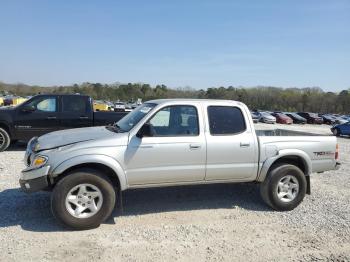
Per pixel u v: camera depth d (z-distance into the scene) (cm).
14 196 614
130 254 416
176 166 538
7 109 1080
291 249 446
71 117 1116
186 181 552
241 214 571
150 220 530
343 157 1322
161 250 429
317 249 448
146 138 523
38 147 506
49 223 501
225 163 564
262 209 599
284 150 595
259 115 4884
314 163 620
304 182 601
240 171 575
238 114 585
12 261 389
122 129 549
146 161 520
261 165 585
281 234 493
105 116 1152
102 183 488
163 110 543
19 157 974
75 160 481
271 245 455
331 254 435
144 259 405
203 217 551
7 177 740
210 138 556
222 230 500
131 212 562
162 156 528
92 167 508
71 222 475
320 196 692
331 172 947
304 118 5328
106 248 429
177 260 405
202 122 558
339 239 482
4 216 522
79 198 482
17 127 1070
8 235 457
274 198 585
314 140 620
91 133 548
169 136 537
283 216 568
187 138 543
